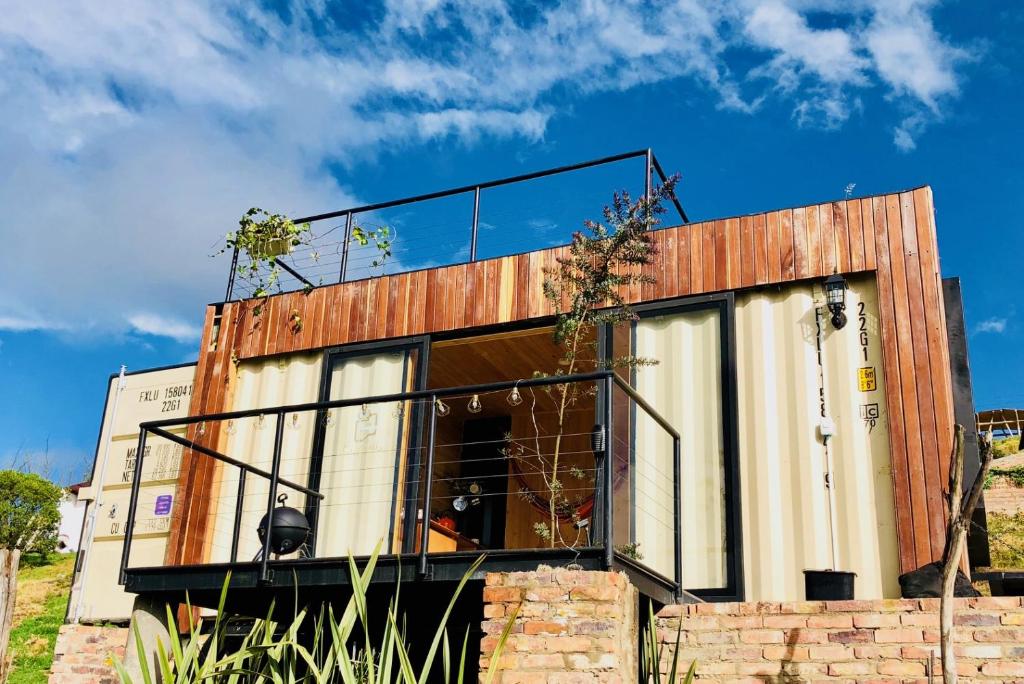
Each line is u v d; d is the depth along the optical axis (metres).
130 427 9.77
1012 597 4.86
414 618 6.67
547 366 9.09
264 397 8.98
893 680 4.96
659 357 7.35
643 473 7.15
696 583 6.75
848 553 6.41
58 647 8.76
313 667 4.72
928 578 5.64
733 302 7.23
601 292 6.85
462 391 5.82
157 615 6.41
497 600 4.96
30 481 17.16
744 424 6.97
